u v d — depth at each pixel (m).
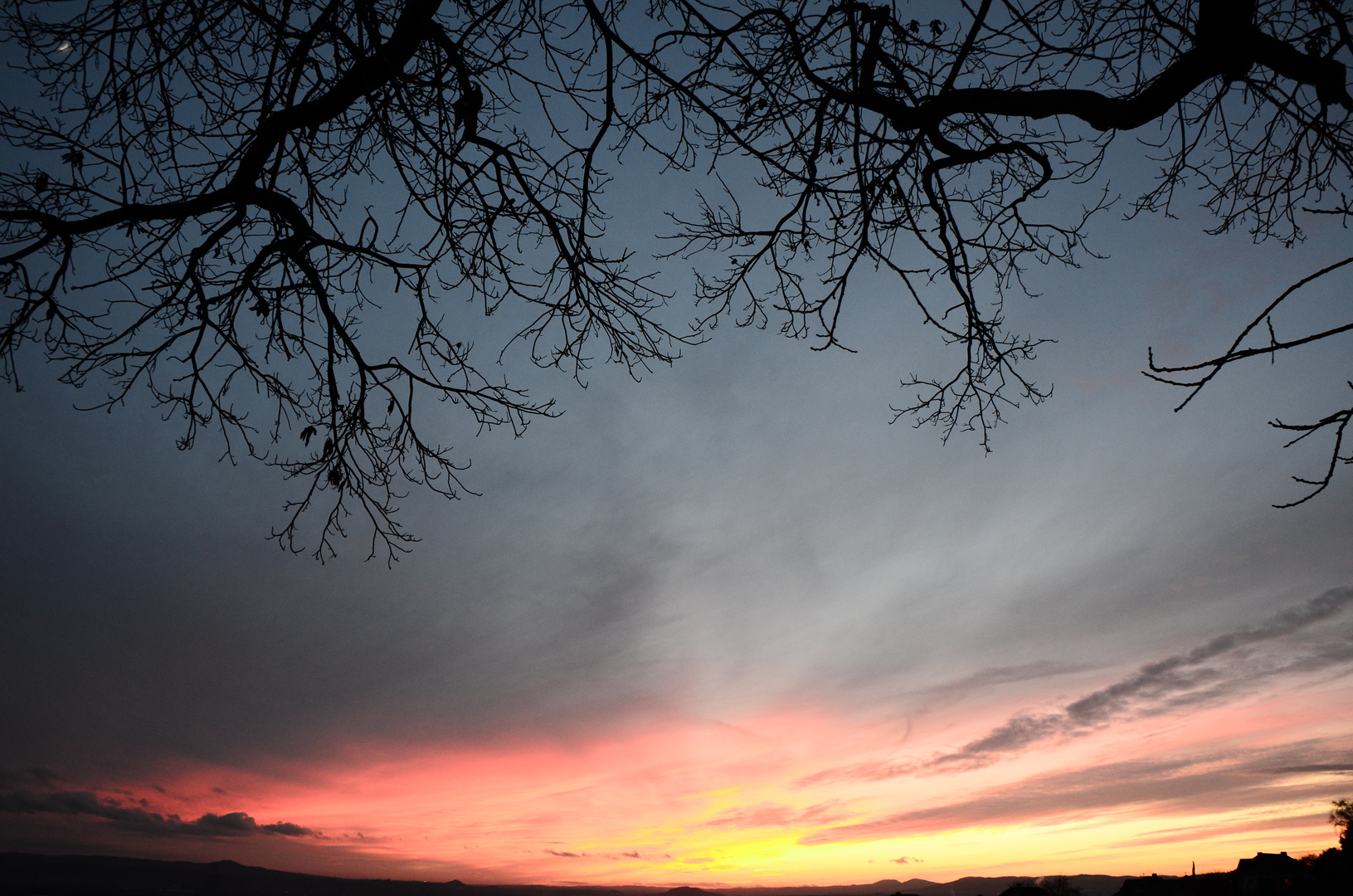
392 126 4.32
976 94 3.68
